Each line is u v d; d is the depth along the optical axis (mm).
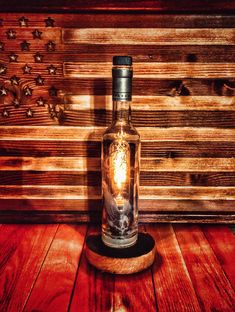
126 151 499
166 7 492
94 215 571
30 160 560
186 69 521
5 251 480
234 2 486
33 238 520
